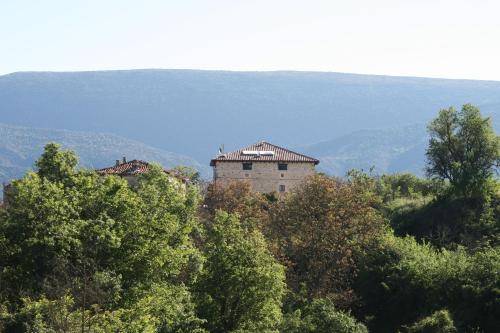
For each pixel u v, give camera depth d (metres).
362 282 76.00
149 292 39.53
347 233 69.06
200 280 49.75
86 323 30.73
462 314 63.50
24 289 36.28
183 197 51.69
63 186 43.78
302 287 64.06
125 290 38.38
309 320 55.16
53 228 37.59
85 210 42.00
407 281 72.38
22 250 37.66
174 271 42.31
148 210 44.12
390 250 77.31
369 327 70.44
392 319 71.12
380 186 124.25
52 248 37.44
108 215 42.06
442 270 70.00
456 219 97.25
